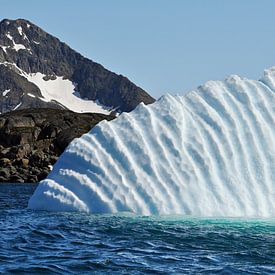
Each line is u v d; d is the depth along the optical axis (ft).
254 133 91.61
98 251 64.18
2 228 78.48
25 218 85.15
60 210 88.22
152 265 57.93
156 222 79.30
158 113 92.79
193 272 55.31
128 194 85.25
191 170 86.79
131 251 64.18
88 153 89.56
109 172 87.30
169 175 86.28
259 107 94.68
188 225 77.66
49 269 55.98
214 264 58.39
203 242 68.80
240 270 56.08
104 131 91.09
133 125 91.15
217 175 87.20
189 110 93.50
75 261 59.31
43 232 74.74
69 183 89.25
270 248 65.98
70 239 70.69
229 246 66.85
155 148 88.63
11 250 64.90
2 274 54.03
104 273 54.95
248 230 75.41
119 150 88.63
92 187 87.04
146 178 86.02
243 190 86.58
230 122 92.22
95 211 85.76
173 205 84.38
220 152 89.04
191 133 90.38
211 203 84.89
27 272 54.90
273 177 88.38
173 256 61.82
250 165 88.79
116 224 78.23
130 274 54.60
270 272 55.52
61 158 92.27
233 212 84.64
